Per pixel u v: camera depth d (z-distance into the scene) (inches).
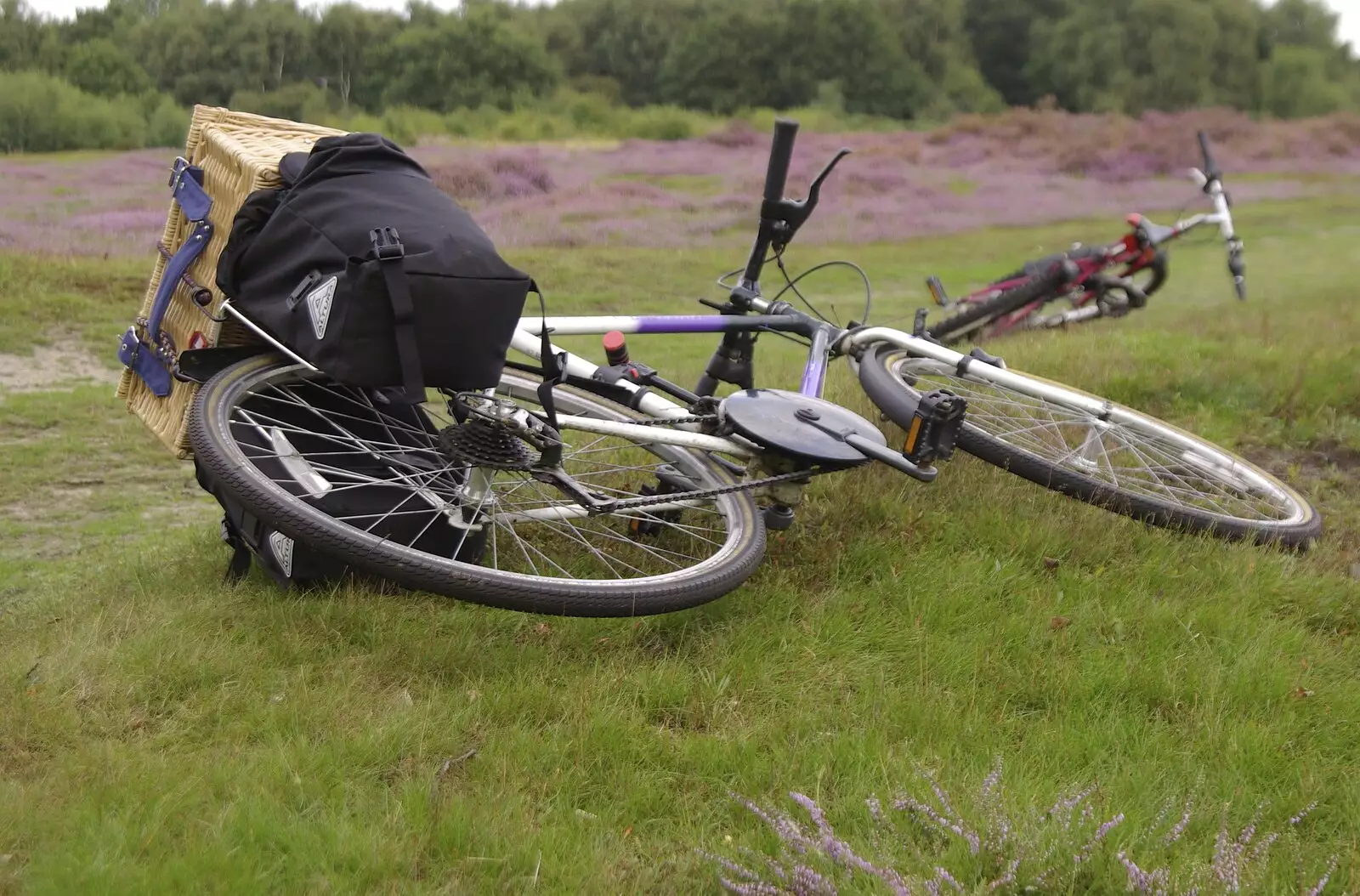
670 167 985.5
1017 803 92.8
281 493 107.0
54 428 271.4
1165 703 113.2
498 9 2888.8
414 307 104.3
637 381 141.5
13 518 211.0
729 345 159.5
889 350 163.6
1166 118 1277.1
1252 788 100.3
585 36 2925.7
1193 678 114.9
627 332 146.1
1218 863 82.4
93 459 249.1
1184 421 201.3
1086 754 103.3
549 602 105.7
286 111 1959.9
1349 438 193.5
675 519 142.9
